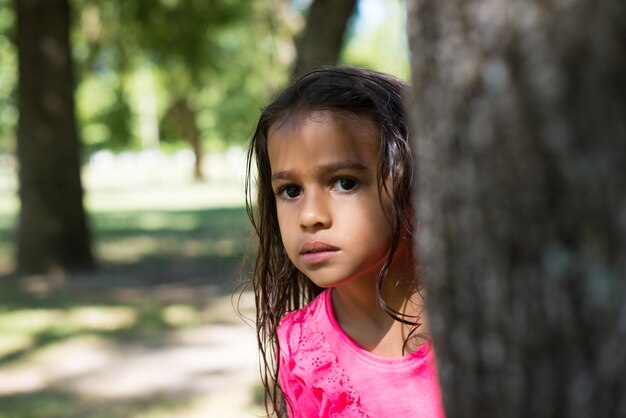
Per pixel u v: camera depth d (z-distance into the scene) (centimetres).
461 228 77
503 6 70
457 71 75
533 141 70
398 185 138
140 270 1122
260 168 171
